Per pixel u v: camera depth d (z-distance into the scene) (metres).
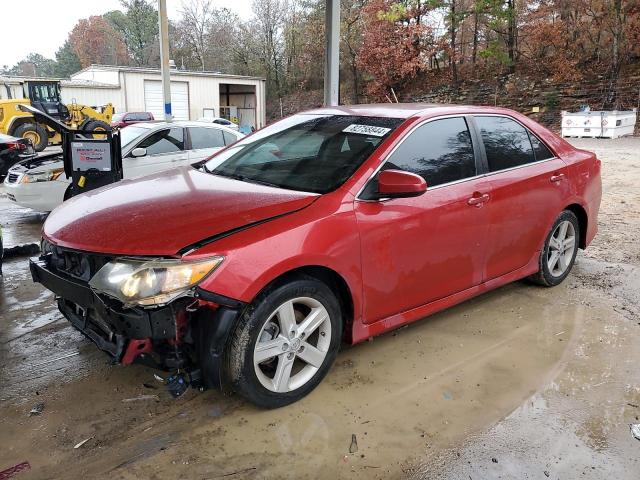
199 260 2.52
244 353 2.69
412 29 34.12
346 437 2.71
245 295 2.60
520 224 4.07
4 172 11.10
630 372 3.37
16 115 16.28
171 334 2.55
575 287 4.78
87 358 3.49
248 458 2.55
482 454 2.60
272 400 2.88
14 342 3.71
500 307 4.34
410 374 3.31
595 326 4.01
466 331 3.91
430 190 3.43
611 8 26.67
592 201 4.84
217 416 2.87
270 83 47.38
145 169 7.54
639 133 23.02
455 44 34.16
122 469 2.47
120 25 70.69
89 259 2.74
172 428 2.77
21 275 5.14
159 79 33.88
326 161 3.39
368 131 3.52
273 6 45.81
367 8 35.56
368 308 3.20
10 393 3.07
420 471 2.49
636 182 10.20
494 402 3.03
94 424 2.79
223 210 2.88
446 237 3.51
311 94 44.47
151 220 2.81
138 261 2.55
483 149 3.86
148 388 3.13
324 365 3.08
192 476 2.43
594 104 26.89
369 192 3.15
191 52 54.12
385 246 3.16
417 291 3.46
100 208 3.08
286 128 4.05
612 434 2.76
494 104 30.42
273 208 2.89
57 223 3.09
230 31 50.78
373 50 35.47
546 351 3.63
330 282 3.12
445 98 33.34
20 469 2.46
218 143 8.47
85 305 2.76
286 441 2.67
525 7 30.45
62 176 7.20
